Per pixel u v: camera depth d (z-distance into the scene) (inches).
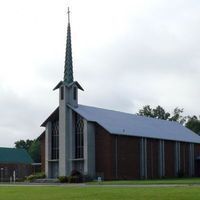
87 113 3075.8
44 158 3299.7
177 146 3671.3
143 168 3208.7
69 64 3154.5
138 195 1194.0
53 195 1301.7
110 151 2940.5
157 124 3823.8
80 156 3009.4
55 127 3213.6
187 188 1486.2
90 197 1182.9
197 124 5649.6
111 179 2906.0
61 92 3105.3
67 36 3206.2
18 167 4562.0
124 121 3348.9
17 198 1216.8
